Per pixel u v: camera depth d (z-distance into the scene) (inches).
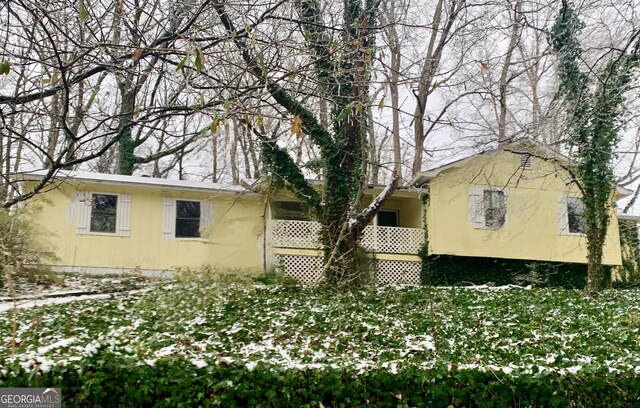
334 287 526.3
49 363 243.6
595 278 627.8
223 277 518.3
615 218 794.8
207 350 310.0
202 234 705.0
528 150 646.5
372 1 418.9
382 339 361.1
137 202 704.4
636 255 874.8
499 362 284.2
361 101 252.7
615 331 386.3
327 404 246.5
